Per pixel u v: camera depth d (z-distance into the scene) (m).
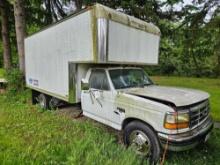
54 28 6.74
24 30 10.99
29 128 5.55
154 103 3.88
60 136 5.02
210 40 11.79
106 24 4.78
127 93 4.54
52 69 7.12
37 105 8.30
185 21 11.79
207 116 4.45
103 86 5.15
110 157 3.71
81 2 12.17
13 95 9.98
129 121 4.46
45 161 3.75
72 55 5.87
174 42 13.02
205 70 25.80
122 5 11.34
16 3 10.67
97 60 4.86
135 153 3.91
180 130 3.65
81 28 5.36
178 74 28.39
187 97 4.07
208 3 11.16
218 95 11.66
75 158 3.60
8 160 3.62
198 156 4.28
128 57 5.55
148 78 6.05
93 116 5.41
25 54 9.72
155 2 11.53
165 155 3.94
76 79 5.93
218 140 4.98
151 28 6.37
